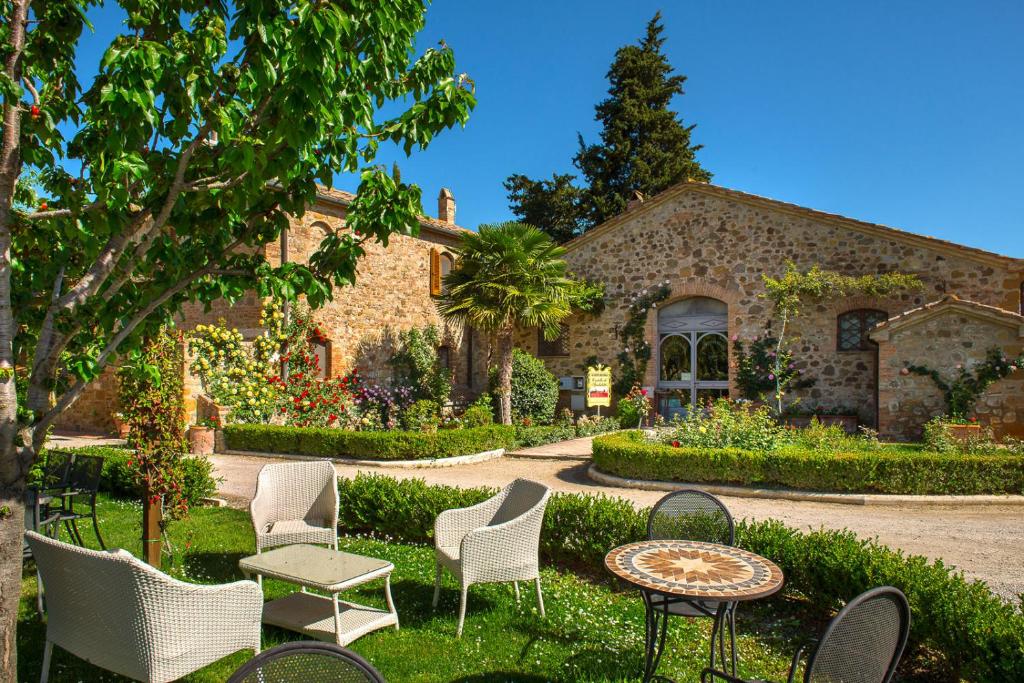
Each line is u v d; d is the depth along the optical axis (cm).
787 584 493
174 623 301
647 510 581
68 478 567
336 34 288
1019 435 1170
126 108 278
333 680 214
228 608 321
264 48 310
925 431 1141
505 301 1437
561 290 1552
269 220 392
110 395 1434
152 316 386
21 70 322
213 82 307
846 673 250
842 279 1433
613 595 520
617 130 2820
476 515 509
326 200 1444
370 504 683
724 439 1014
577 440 1489
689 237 1675
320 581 406
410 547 634
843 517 767
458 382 1853
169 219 362
